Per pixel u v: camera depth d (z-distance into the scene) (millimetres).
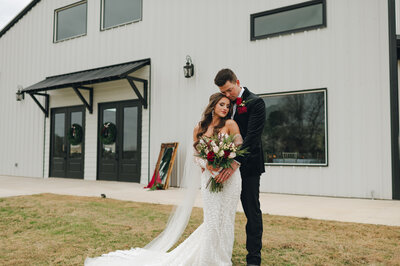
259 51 7930
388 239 3570
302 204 5871
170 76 9289
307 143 7297
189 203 2977
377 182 6594
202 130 2830
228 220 2684
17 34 13266
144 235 3828
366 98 6746
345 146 6887
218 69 8492
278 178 7520
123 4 10609
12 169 12938
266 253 3143
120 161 10250
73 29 11836
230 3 8391
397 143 6477
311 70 7305
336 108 7008
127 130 10164
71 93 11508
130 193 7430
